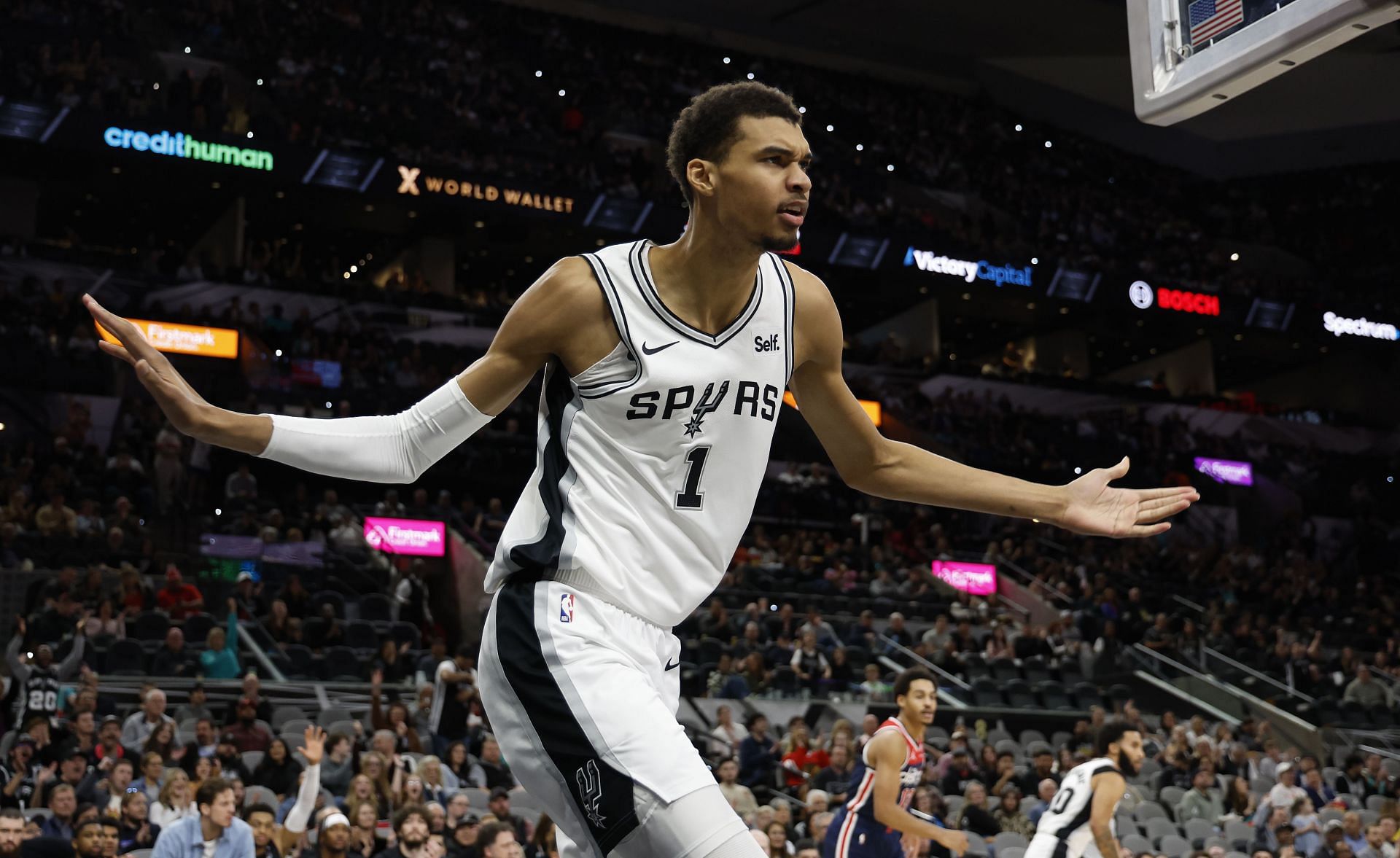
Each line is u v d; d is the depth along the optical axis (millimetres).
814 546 23266
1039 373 31812
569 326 2074
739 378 2102
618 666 2016
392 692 14305
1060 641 20250
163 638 15031
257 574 17375
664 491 2080
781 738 14812
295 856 8031
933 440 28438
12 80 23766
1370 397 34250
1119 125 35844
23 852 7320
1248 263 34781
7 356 21469
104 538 17562
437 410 2115
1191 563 27156
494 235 27984
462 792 10383
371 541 19875
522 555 2074
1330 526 30656
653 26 33031
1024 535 26359
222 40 27453
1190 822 12680
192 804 8867
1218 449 30797
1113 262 32469
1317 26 2715
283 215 27172
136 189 25594
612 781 1943
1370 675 21156
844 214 29875
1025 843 11141
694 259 2080
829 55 34594
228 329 23297
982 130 34906
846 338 33281
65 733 10914
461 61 29859
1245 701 19000
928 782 12633
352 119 27031
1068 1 32688
